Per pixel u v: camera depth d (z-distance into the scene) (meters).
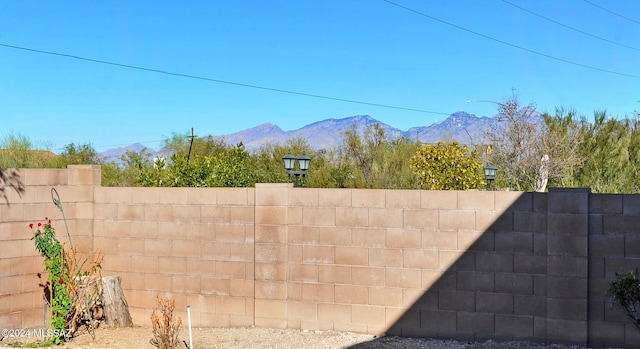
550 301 9.99
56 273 11.28
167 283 12.36
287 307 11.59
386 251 10.98
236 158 19.88
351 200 11.18
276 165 30.58
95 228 12.80
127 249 12.60
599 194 9.80
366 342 10.55
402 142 33.12
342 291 11.23
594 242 9.81
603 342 9.76
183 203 12.27
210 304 12.07
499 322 10.36
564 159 24.73
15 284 11.80
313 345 10.48
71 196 12.70
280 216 11.60
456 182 22.14
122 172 31.16
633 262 9.62
